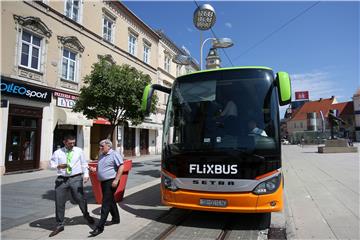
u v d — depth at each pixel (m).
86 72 20.09
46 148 16.52
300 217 6.72
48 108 16.70
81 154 6.18
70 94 18.28
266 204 5.40
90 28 20.64
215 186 5.61
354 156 24.17
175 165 6.03
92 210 7.42
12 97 14.52
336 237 5.41
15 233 5.71
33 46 15.92
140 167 17.84
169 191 6.04
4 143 13.94
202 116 6.19
